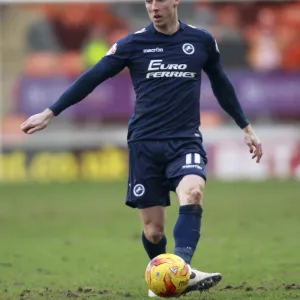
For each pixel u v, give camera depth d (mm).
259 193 81750
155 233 28125
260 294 27922
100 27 104000
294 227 55469
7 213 67375
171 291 24453
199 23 104250
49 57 102562
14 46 102938
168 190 27906
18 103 101000
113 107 100812
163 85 27000
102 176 100375
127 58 27344
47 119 27047
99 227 57469
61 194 83375
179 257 24828
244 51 103312
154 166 27281
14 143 99562
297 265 38188
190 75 27188
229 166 98625
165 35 27188
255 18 103688
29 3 99688
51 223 60344
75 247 47062
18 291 31266
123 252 44750
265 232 52750
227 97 29000
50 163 100000
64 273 37250
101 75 27297
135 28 104688
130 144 27562
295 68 102062
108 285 32906
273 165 99000
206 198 77438
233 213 64875
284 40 103000
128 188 27984
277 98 101625
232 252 43531
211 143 98500
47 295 29031
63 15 103375
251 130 29688
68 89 27234
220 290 29453
